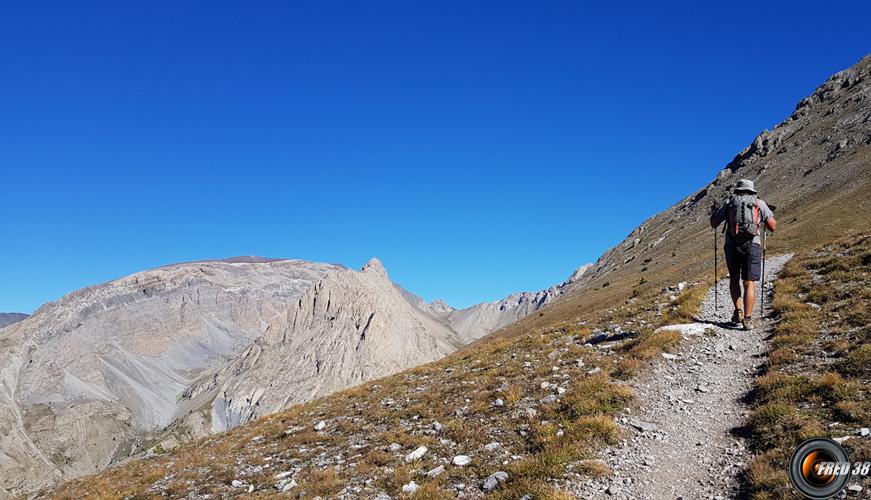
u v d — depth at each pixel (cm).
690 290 2188
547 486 849
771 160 12075
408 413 1520
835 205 5712
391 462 1137
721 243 7044
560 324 2453
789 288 1836
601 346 1698
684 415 1074
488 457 1050
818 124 11975
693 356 1388
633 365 1362
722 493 776
